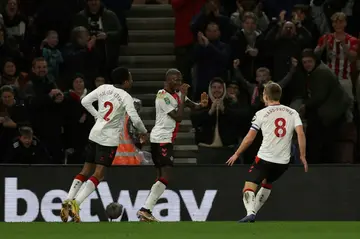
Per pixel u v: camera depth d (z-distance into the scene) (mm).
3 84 43812
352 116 43156
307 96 43250
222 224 30750
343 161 41906
